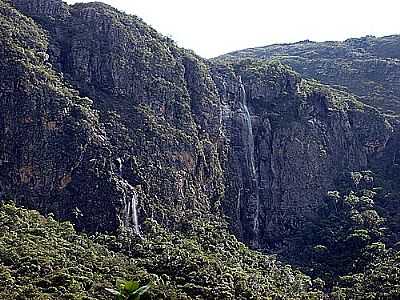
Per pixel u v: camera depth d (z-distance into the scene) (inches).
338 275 3909.9
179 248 3093.0
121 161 3555.6
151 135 3818.9
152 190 3651.6
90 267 2470.5
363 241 4089.6
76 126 3417.8
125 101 3919.8
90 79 3900.1
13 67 3371.1
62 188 3302.2
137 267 2689.5
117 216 3314.5
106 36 4052.7
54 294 2059.5
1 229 2576.3
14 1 3986.2
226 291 2583.7
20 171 3255.4
